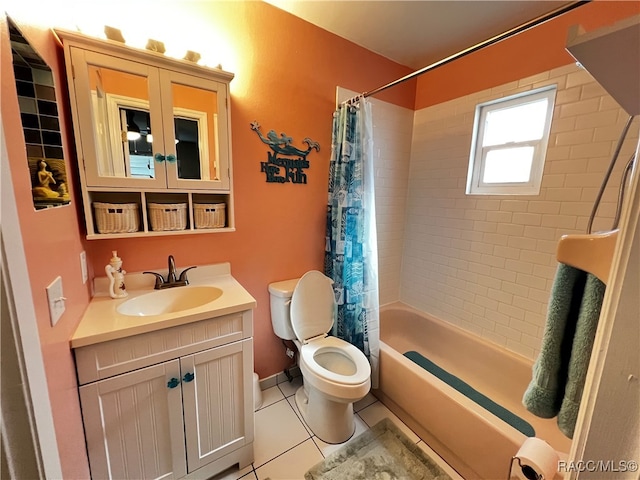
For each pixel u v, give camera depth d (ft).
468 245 6.69
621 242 1.06
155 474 3.66
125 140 3.77
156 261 4.62
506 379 5.95
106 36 3.51
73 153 3.45
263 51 5.03
